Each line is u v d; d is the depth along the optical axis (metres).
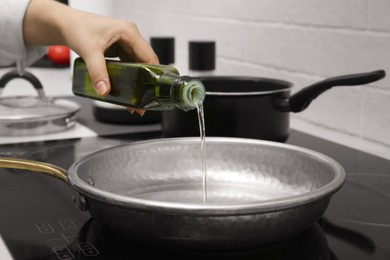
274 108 1.02
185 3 1.71
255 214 0.55
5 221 0.70
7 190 0.82
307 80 1.26
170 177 0.85
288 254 0.61
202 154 0.78
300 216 0.59
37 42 0.98
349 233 0.67
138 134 1.17
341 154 1.04
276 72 1.36
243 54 1.47
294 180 0.80
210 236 0.57
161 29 1.89
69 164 0.95
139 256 0.61
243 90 1.18
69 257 0.60
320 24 1.20
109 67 0.77
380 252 0.62
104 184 0.77
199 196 0.81
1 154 1.01
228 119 1.00
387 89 1.07
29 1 0.93
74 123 1.23
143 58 0.84
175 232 0.57
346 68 1.15
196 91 0.72
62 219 0.71
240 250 0.61
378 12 1.06
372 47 1.08
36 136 1.15
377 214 0.74
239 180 0.84
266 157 0.83
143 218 0.57
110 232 0.67
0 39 0.98
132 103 0.74
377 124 1.10
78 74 0.83
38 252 0.61
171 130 1.05
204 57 1.35
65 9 0.87
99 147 1.06
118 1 2.22
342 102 1.18
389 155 1.04
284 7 1.30
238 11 1.46
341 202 0.79
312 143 1.11
